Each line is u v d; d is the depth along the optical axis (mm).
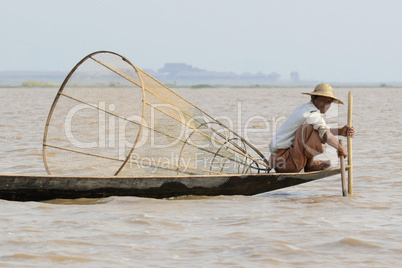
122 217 20188
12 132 49000
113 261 15484
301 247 16719
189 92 179500
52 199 22531
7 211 20656
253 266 15117
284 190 26828
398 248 16594
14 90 185375
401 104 97562
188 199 23656
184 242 17250
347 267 15078
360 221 19906
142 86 23281
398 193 25297
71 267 15008
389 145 41688
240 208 22094
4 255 15789
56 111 24953
